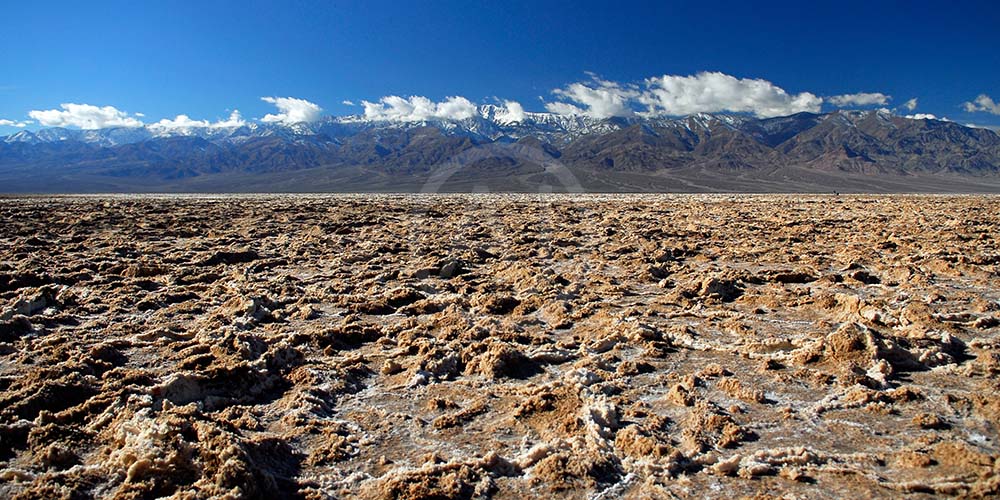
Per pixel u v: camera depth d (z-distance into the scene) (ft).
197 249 64.90
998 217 88.74
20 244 65.72
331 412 23.97
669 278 46.14
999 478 16.97
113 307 39.22
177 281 48.01
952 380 25.21
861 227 77.61
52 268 52.03
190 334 32.83
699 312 37.35
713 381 26.07
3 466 18.98
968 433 20.67
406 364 28.68
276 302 40.65
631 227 83.25
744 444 20.52
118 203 131.64
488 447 20.85
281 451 20.35
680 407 23.56
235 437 19.75
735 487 17.87
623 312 37.14
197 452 19.07
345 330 33.65
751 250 60.80
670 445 20.33
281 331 34.01
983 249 57.93
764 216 97.19
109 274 50.65
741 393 24.41
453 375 27.78
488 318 37.01
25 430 20.80
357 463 19.97
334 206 124.88
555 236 74.49
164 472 18.16
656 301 40.45
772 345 29.81
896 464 18.74
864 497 17.01
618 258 57.72
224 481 17.29
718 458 19.44
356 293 44.37
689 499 17.30
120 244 67.82
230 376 25.75
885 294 41.47
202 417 22.16
